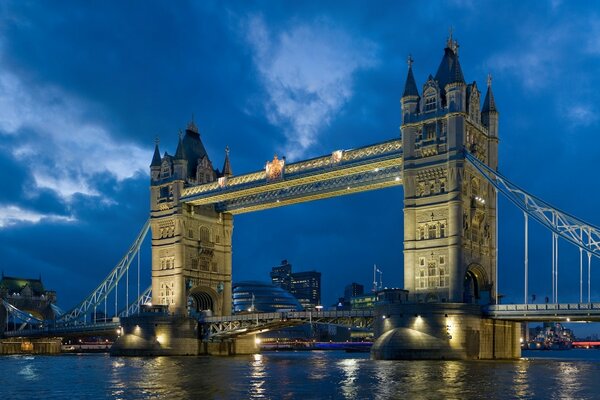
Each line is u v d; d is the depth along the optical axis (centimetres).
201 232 15050
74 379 7288
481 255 10919
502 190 10456
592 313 9325
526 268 10025
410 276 10644
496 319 10306
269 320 13038
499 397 4922
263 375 7506
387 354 9762
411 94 11069
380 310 10356
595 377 6669
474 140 11088
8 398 5312
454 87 10588
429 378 6525
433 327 9750
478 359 9906
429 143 10788
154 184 15250
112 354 14125
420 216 10744
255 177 13400
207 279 14975
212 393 5472
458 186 10375
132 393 5556
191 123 15888
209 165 15475
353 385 5978
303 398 5000
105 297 16812
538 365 8800
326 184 12800
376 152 11612
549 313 9688
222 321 13825
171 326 13800
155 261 14938
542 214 10081
